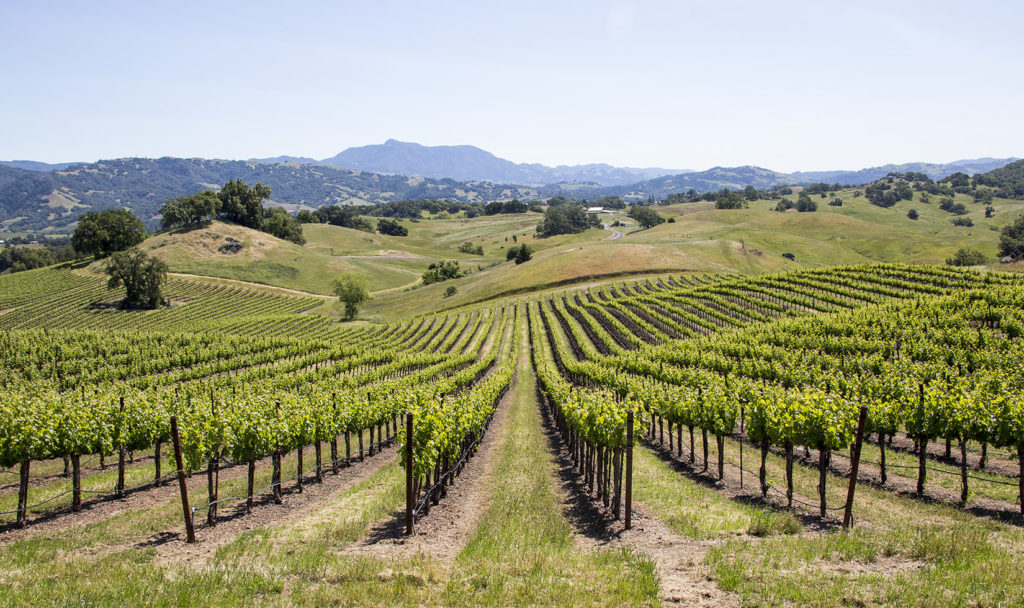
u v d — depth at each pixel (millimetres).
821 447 16047
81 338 68750
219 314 111062
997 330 45219
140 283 110438
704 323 64000
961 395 18281
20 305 111312
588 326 73125
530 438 30812
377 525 15586
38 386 44438
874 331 47375
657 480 20891
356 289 102500
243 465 25719
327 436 22453
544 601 9680
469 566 11570
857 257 147000
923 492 18109
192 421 18609
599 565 11617
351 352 63750
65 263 138000
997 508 16297
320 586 10359
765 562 11141
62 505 18250
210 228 156500
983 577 9742
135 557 12445
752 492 18844
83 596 9648
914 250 146250
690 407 23203
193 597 9688
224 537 14523
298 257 153125
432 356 58812
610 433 16719
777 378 35281
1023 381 25781
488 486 20578
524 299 99938
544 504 17734
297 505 18547
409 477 14656
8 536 14883
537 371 52750
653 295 83375
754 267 121062
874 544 12094
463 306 105312
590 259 119312
